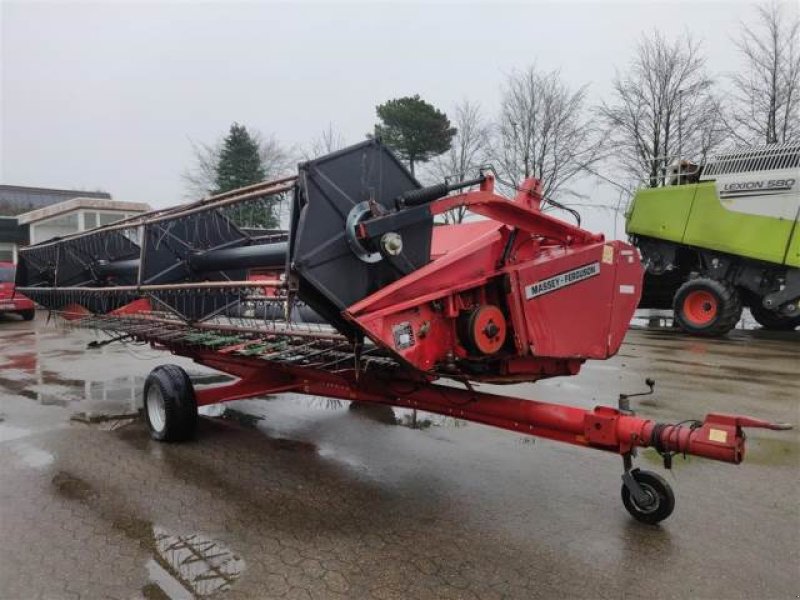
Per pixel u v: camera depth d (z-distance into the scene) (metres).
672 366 9.19
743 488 4.28
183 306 5.79
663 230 13.30
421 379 4.26
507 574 3.11
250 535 3.57
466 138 31.30
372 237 3.53
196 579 3.08
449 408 4.20
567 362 4.69
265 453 5.12
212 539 3.52
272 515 3.85
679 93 24.59
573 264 4.41
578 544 3.43
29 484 4.41
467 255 3.93
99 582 3.06
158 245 5.72
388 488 4.30
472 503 4.02
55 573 3.15
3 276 17.91
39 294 7.96
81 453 5.14
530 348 4.11
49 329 15.88
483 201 3.97
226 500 4.09
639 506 3.66
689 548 3.38
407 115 30.48
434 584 3.02
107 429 5.91
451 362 3.83
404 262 3.80
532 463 4.82
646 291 15.09
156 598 2.91
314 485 4.37
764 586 2.99
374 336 3.40
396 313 3.51
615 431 3.53
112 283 7.55
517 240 4.27
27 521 3.78
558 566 3.19
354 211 3.57
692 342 12.06
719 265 12.62
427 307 3.69
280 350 4.41
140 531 3.63
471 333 3.78
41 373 9.16
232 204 4.53
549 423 3.73
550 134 28.05
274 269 5.68
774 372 8.66
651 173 24.70
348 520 3.77
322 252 3.45
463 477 4.52
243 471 4.67
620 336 4.91
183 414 5.29
